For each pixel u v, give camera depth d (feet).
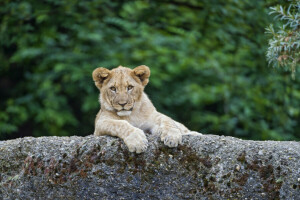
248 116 45.19
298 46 23.50
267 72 45.83
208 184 21.58
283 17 24.79
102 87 25.91
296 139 46.47
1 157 24.23
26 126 50.08
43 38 46.09
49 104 45.39
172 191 21.88
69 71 45.85
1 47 50.06
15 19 47.09
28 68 49.67
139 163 22.08
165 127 22.99
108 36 46.60
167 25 49.29
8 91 50.31
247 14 45.34
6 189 23.88
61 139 24.04
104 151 22.39
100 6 47.42
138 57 44.91
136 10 47.75
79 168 22.53
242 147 21.62
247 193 20.93
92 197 22.25
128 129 22.63
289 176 20.54
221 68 46.83
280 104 46.24
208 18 47.67
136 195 22.04
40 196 23.12
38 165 23.29
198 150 21.99
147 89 46.47
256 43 45.57
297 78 46.91
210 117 45.34
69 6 46.57
